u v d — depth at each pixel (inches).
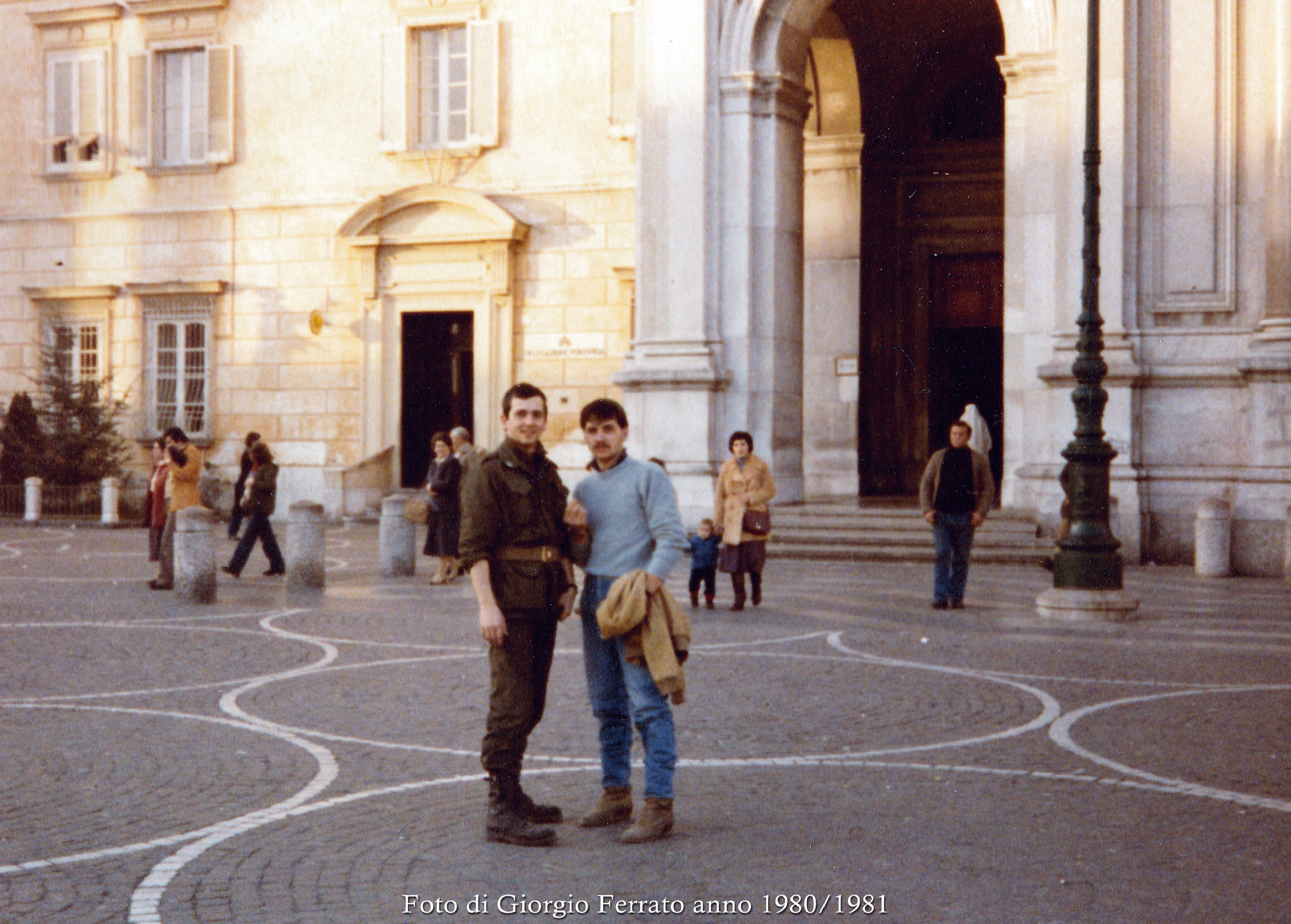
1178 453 756.0
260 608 576.7
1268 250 733.3
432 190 1088.8
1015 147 812.6
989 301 1077.8
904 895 209.0
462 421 1121.4
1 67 1228.5
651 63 887.7
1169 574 709.3
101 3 1192.2
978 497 573.3
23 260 1230.3
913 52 1058.1
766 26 876.0
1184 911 202.4
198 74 1182.9
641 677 242.4
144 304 1192.2
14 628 507.8
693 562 582.2
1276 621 533.0
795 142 904.3
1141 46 764.6
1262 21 743.1
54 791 272.8
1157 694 380.8
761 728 333.7
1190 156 756.0
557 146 1075.9
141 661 434.0
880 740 321.1
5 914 201.0
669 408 874.1
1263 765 296.5
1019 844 237.0
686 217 879.1
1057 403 776.3
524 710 239.8
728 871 221.3
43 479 1151.6
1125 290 767.7
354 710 356.2
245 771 289.0
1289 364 715.4
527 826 236.8
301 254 1145.4
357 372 1130.7
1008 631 506.3
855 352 1040.2
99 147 1203.9
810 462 1050.7
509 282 1077.1
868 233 1076.5
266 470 716.7
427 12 1103.6
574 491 254.4
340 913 201.5
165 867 223.5
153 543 765.9
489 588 237.9
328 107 1137.4
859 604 591.5
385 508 724.7
